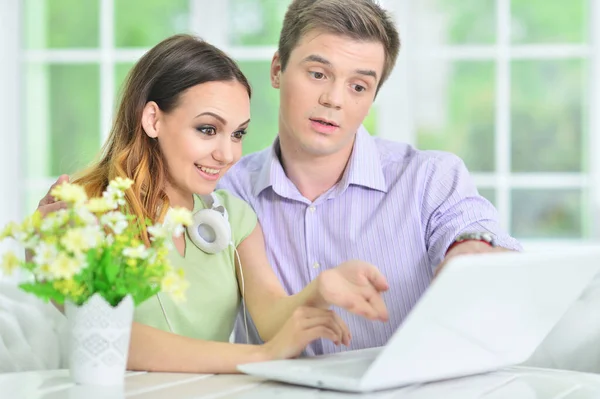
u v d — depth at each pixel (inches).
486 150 141.9
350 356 56.1
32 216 48.6
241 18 144.2
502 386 50.5
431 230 74.7
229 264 70.6
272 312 66.4
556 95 140.6
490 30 141.1
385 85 141.2
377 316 53.5
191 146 64.9
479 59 141.4
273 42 143.9
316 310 58.5
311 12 68.1
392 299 74.7
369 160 75.8
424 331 44.9
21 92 146.9
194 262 68.9
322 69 68.3
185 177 66.1
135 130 67.9
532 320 53.3
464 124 142.1
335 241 75.2
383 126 141.6
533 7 140.3
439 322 45.0
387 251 74.8
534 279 48.8
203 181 66.4
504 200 141.8
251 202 77.0
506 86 141.2
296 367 51.8
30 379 52.0
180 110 65.0
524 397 47.3
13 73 145.8
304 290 64.4
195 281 68.7
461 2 140.9
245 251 71.9
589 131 139.9
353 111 69.4
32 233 49.0
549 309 53.7
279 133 76.7
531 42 140.9
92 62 146.3
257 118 144.6
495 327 50.1
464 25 141.4
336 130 69.5
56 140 147.1
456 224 72.0
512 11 140.6
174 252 68.3
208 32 144.4
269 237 76.0
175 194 69.2
